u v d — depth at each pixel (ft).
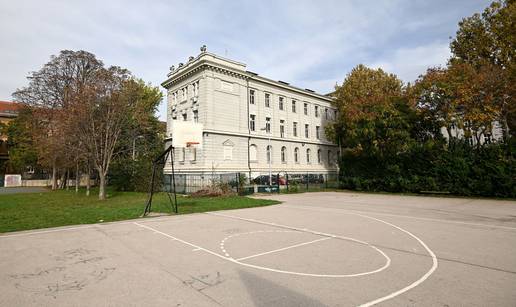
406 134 83.97
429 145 80.38
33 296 15.16
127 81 82.02
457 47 94.84
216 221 39.14
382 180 91.56
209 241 27.22
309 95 163.84
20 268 19.93
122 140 99.40
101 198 76.38
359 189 98.27
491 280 16.44
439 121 80.28
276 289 15.42
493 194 67.72
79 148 76.79
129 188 106.52
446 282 16.17
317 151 168.45
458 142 78.43
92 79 78.13
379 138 88.74
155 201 66.13
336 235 29.19
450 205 55.93
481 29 86.33
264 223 36.96
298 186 100.99
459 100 71.92
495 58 83.46
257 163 130.52
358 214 44.68
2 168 182.39
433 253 22.21
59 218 42.75
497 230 31.27
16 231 33.99
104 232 32.58
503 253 22.07
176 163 126.52
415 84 85.92
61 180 140.67
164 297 14.66
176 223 38.14
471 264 19.42
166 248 24.80
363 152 96.27
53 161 102.78
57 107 98.37
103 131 80.18
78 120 71.82
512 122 78.79
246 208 53.98
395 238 27.58
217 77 118.32
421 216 42.06
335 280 16.63
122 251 24.04
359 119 95.20
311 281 16.52
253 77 131.13
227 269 18.93
